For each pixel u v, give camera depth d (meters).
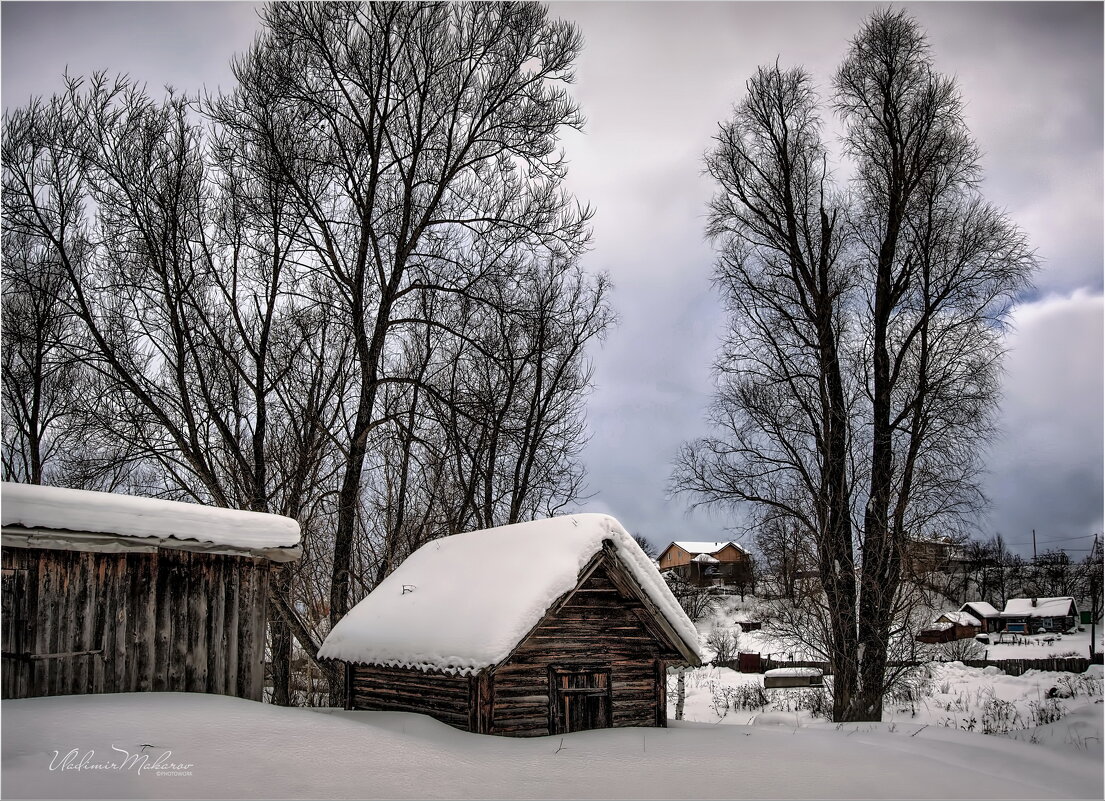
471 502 24.27
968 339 23.09
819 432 24.31
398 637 14.59
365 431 21.14
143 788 7.35
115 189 19.77
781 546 24.59
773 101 25.92
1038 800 10.41
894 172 24.34
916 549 23.16
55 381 23.64
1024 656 48.31
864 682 22.52
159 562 11.18
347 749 9.66
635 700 14.60
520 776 9.88
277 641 20.28
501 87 22.69
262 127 20.59
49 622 10.19
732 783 10.22
